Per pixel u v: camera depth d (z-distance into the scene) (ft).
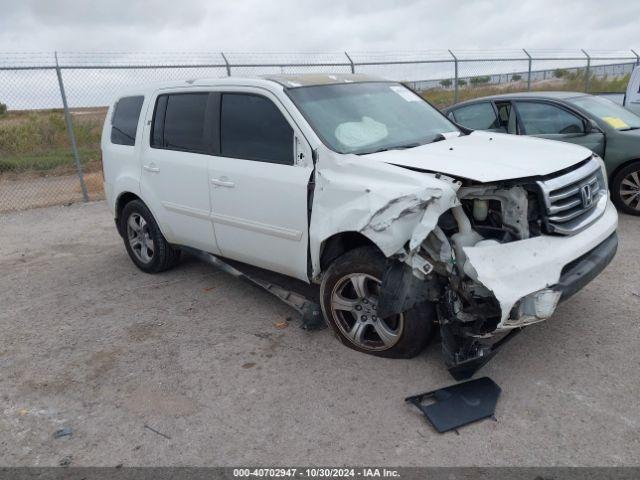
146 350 13.67
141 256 19.20
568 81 47.16
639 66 30.22
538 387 11.02
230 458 9.62
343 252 12.61
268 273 15.80
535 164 11.43
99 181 38.75
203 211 15.51
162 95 16.93
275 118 13.64
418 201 10.32
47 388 12.20
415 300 10.86
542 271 10.44
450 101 41.37
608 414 10.07
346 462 9.32
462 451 9.38
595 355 12.04
